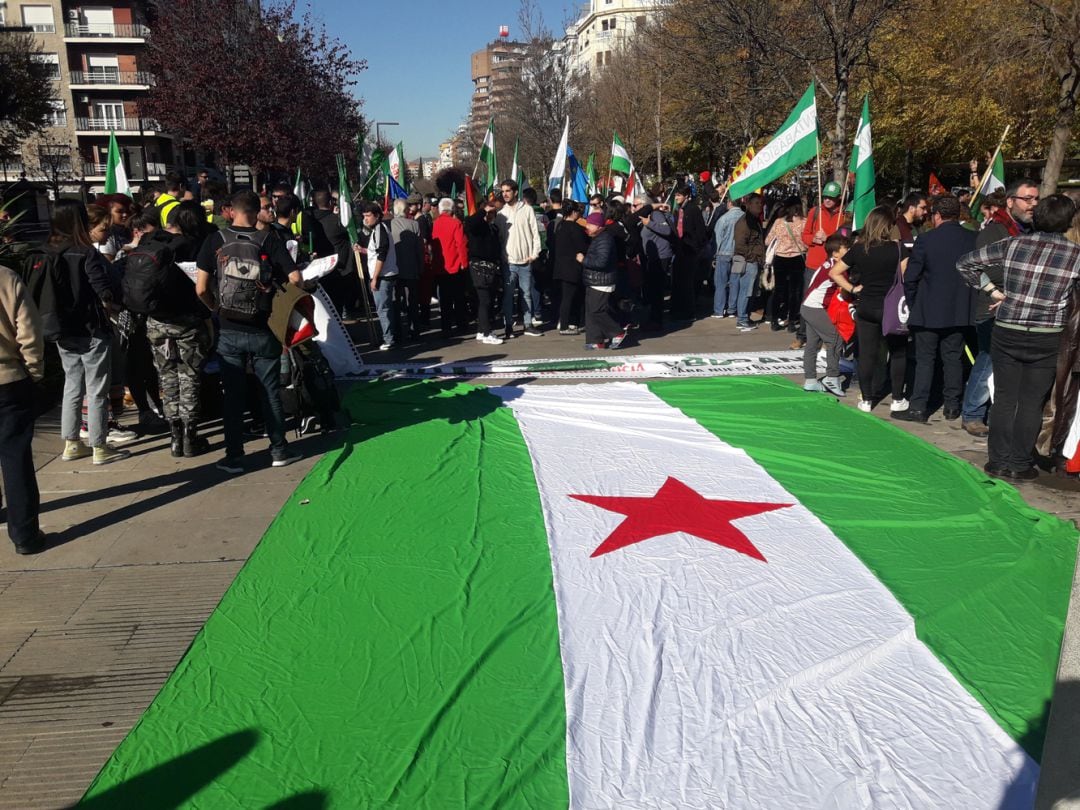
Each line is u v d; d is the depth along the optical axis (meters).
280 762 3.11
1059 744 3.20
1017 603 4.16
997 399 5.96
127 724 3.38
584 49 91.06
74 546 5.00
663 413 7.56
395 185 14.66
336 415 7.54
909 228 8.84
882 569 4.54
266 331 6.07
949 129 21.98
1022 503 5.32
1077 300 5.48
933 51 20.92
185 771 3.06
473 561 4.67
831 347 8.15
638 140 37.19
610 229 10.37
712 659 3.71
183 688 3.55
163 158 57.84
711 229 14.40
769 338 11.29
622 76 38.91
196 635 4.00
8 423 4.75
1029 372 5.77
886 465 6.14
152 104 28.36
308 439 7.00
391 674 3.63
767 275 11.77
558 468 6.14
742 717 3.34
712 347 10.71
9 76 39.88
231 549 4.93
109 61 56.81
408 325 11.57
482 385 8.73
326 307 9.19
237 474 6.18
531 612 4.11
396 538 4.97
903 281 7.09
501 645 3.84
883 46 19.91
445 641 3.87
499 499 5.55
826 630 3.92
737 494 5.63
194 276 6.86
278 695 3.50
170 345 6.43
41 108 41.12
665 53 24.89
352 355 9.33
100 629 4.07
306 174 32.84
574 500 5.53
